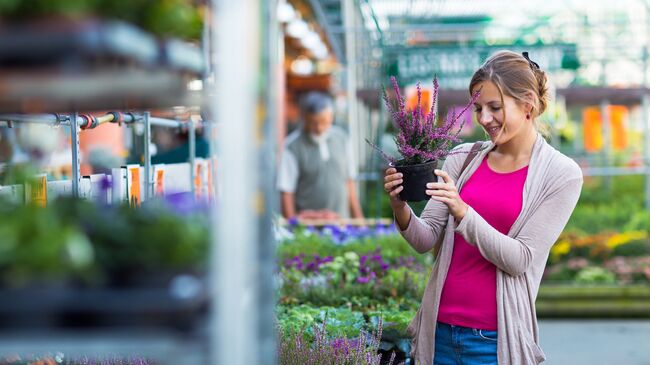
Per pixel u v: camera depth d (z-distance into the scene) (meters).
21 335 1.24
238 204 1.31
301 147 7.95
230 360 1.32
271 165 1.69
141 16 1.32
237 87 1.30
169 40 1.36
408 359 3.40
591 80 12.46
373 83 10.48
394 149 9.23
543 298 8.12
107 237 1.37
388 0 10.08
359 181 10.33
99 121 2.96
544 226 2.60
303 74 11.45
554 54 11.30
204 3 1.68
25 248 1.25
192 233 1.40
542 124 2.88
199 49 1.57
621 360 6.27
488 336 2.67
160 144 4.69
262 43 1.67
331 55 11.17
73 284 1.28
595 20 11.20
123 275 1.33
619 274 8.74
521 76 2.60
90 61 1.21
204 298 1.30
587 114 13.92
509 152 2.72
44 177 2.19
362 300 4.39
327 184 8.00
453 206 2.55
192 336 1.28
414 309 4.19
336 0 9.33
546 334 7.30
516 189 2.67
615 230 10.29
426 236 2.84
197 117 3.62
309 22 9.13
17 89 1.21
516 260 2.56
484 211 2.68
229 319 1.32
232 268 1.32
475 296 2.68
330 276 4.82
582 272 8.84
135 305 1.23
